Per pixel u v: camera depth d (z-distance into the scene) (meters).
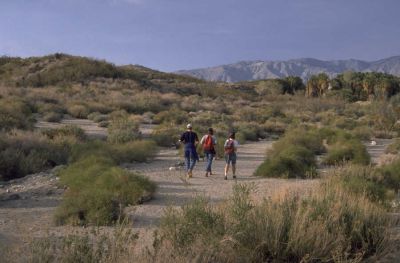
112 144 23.73
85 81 73.81
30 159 18.27
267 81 110.81
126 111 50.56
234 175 16.31
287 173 16.36
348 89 92.25
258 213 7.16
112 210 10.41
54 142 22.00
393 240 7.70
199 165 20.12
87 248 5.82
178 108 57.12
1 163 17.02
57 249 6.43
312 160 19.34
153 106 54.94
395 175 13.93
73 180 14.11
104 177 13.14
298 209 7.27
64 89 64.50
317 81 94.38
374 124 46.62
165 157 23.00
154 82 85.88
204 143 17.11
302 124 43.47
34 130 27.55
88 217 10.09
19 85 70.44
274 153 22.95
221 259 6.30
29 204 12.55
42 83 72.44
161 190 14.07
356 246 7.20
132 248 5.96
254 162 21.53
